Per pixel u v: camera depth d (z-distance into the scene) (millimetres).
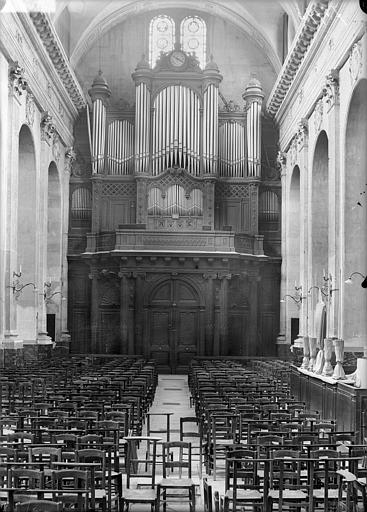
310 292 31562
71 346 39094
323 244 31469
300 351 33188
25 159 30891
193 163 39250
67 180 39250
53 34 30188
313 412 16750
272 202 40594
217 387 20703
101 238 38562
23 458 11133
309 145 32312
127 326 36969
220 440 14477
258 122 39938
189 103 39375
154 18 41812
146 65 39250
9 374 23031
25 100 28734
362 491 9508
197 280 37250
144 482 13094
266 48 40719
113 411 15250
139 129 39156
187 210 38969
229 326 38438
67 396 17719
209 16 41781
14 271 26781
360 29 22844
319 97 29359
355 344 24969
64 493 9211
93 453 10125
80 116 41219
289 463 11383
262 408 15828
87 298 39312
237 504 9984
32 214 31203
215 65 39219
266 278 39812
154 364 32531
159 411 22922
